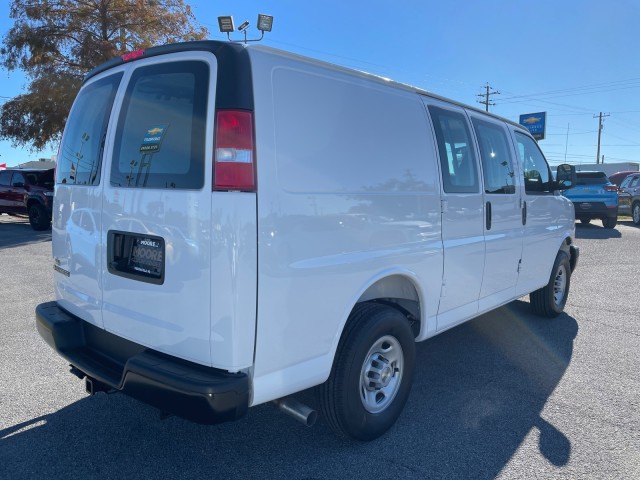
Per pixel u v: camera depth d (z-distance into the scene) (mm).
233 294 2486
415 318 3822
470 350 5164
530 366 4738
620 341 5434
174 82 2787
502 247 4680
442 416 3758
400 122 3516
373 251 3207
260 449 3305
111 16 25250
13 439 3398
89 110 3484
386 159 3334
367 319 3188
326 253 2887
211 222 2502
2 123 26562
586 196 15594
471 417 3746
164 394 2586
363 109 3225
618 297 7379
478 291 4418
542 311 6121
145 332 2863
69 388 4172
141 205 2826
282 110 2717
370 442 3387
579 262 10164
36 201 16109
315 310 2846
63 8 24781
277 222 2619
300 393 3922
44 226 16203
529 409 3875
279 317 2658
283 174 2668
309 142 2822
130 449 3295
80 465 3115
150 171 2822
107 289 3105
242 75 2578
